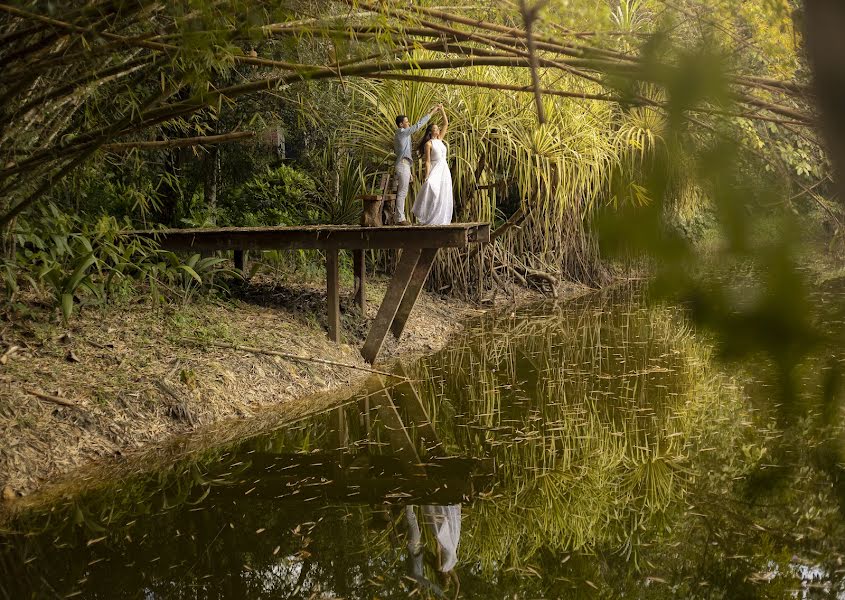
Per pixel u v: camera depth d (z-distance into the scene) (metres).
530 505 4.42
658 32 0.65
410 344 8.68
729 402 6.26
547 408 6.34
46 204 6.47
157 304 6.82
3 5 2.86
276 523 4.15
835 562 3.29
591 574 3.45
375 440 5.56
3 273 5.66
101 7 2.91
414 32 2.74
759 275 0.58
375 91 10.53
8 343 5.44
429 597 3.33
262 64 3.34
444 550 3.87
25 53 3.25
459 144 10.80
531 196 11.31
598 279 13.26
